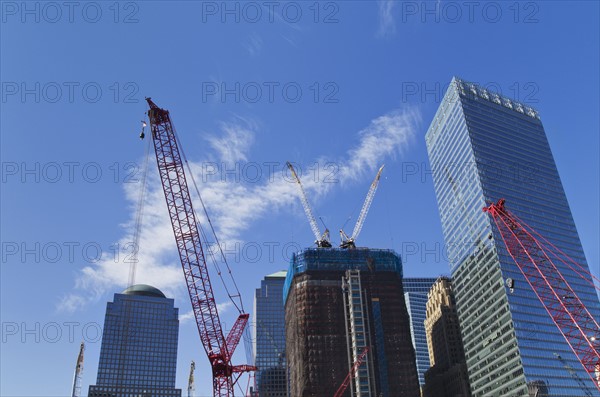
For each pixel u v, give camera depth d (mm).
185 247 144750
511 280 114000
